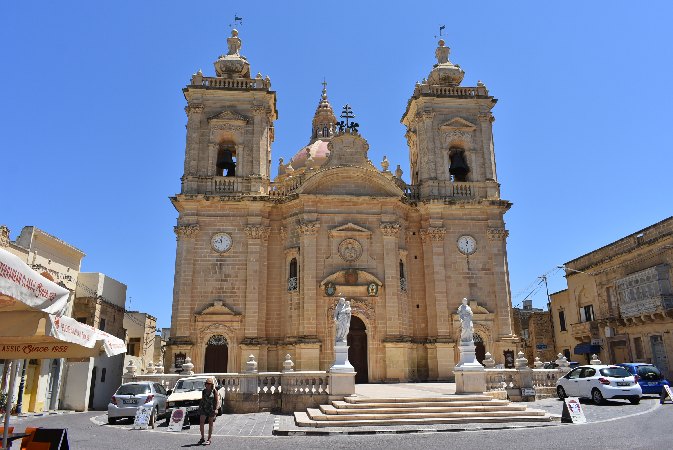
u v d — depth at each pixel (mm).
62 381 34406
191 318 33906
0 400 25344
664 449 12688
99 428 20641
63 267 34125
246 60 40906
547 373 28672
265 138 38219
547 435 15914
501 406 20281
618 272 40875
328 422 18797
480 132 39594
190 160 36906
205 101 38500
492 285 36438
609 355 41812
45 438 11688
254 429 19047
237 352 33594
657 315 36094
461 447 14211
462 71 41656
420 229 37531
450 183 38281
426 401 20891
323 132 54219
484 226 37562
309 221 34969
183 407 20641
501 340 35156
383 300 34344
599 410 22109
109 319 39344
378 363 33312
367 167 37469
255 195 35875
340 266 34812
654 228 37219
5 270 8297
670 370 35312
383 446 14688
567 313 48906
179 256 34906
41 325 10656
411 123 42844
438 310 35281
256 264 34969
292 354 33406
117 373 41250
